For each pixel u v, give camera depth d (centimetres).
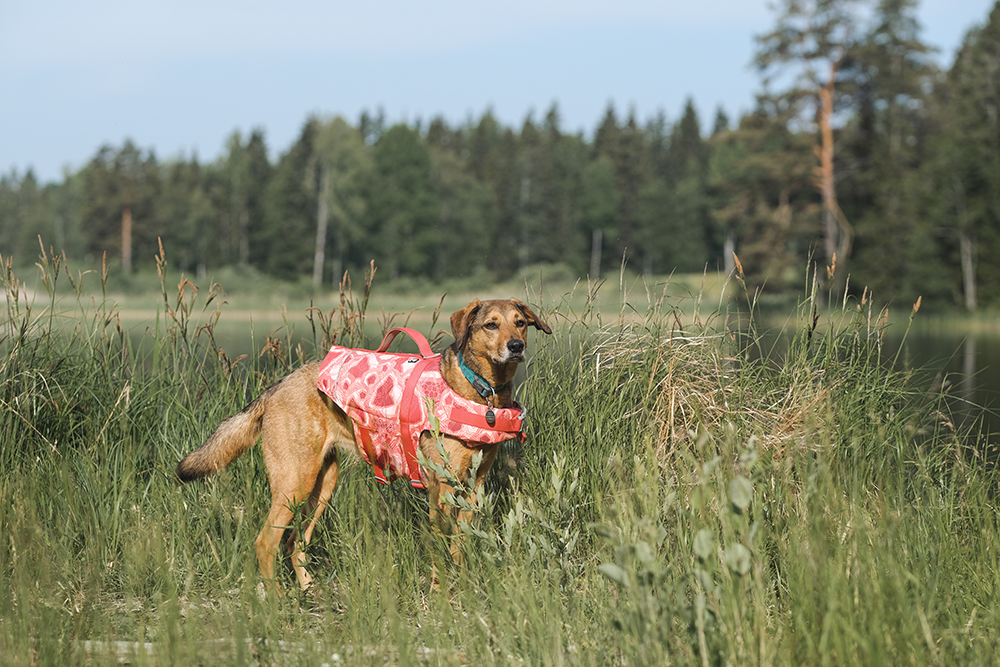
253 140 7850
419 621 318
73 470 423
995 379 942
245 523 376
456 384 372
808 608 241
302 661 271
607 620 272
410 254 6594
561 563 320
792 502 302
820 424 364
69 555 351
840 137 4159
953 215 3494
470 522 348
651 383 432
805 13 4034
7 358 457
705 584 223
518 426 372
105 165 7331
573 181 8094
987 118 3978
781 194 4288
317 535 403
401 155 6794
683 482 354
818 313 464
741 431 403
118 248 7088
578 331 474
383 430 364
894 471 407
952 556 323
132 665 274
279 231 6462
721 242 7538
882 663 214
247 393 498
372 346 509
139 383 495
